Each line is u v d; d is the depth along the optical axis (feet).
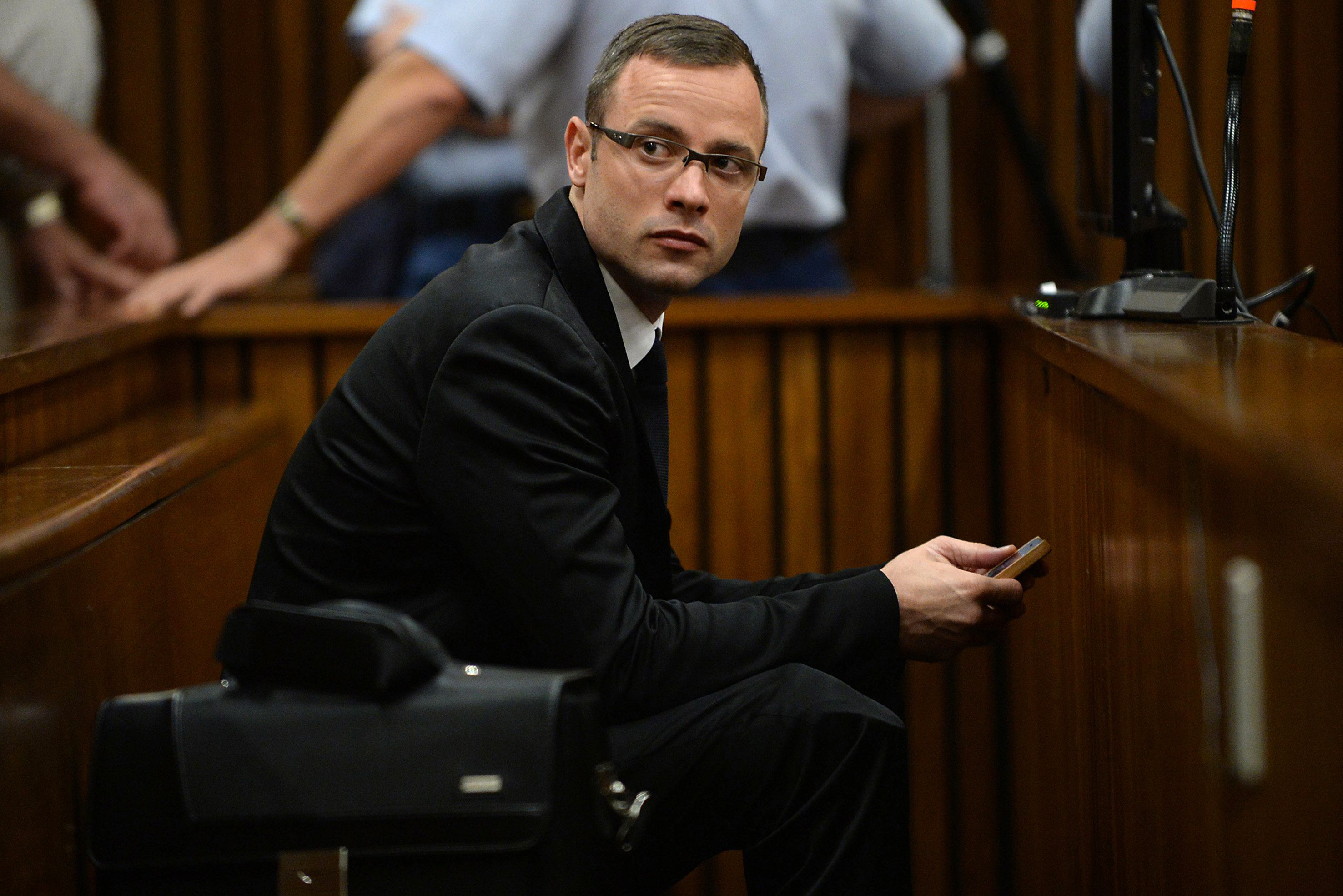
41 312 30.14
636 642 16.52
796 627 17.51
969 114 47.93
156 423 26.96
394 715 14.17
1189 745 12.45
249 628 14.73
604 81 18.26
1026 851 27.50
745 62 18.20
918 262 49.34
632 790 16.46
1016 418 26.58
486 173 39.68
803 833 16.74
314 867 13.99
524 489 16.46
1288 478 8.94
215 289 31.65
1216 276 20.24
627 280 18.54
